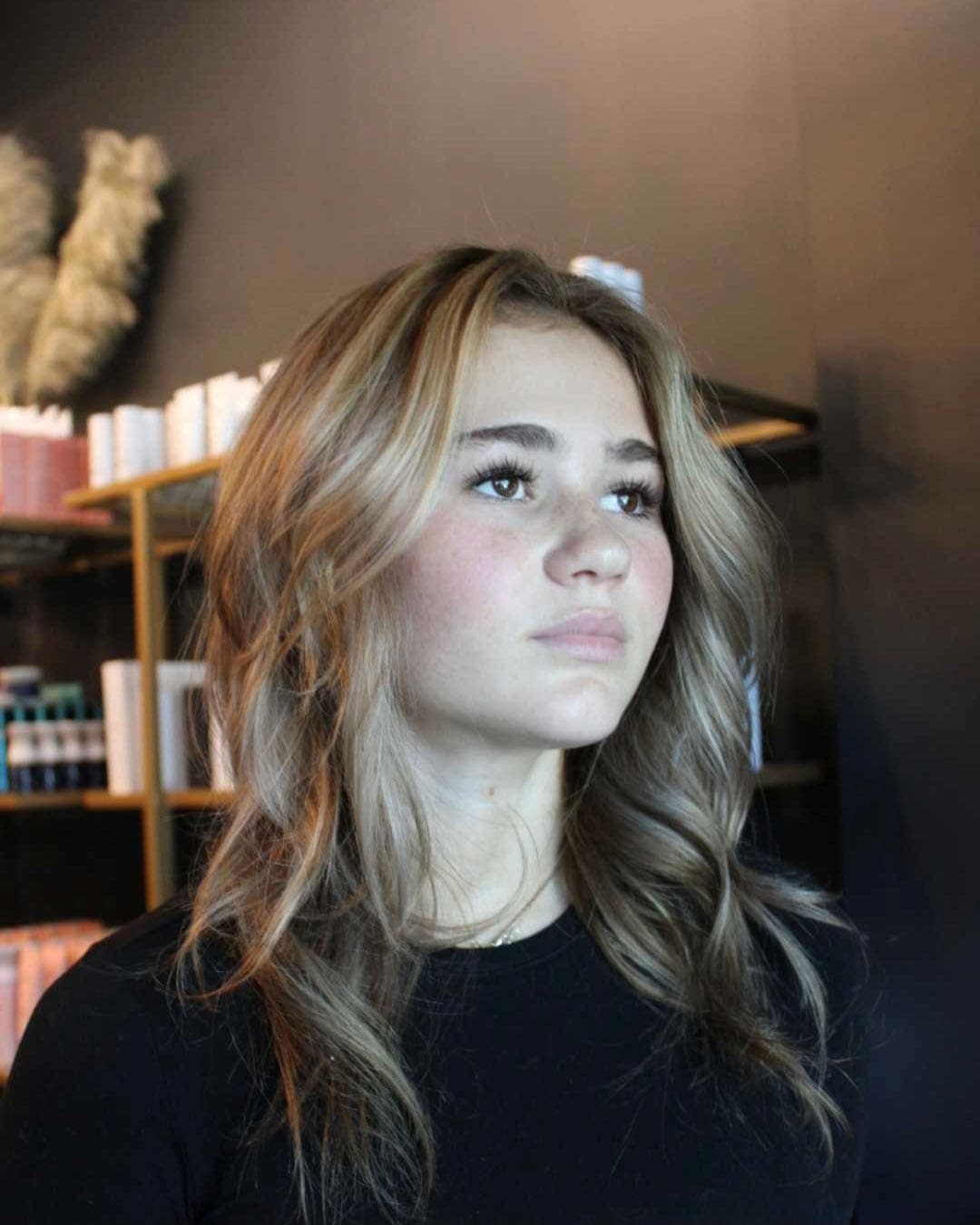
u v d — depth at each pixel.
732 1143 1.06
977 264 1.76
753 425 2.05
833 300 1.90
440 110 2.71
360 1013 1.01
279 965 1.01
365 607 1.00
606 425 1.04
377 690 1.01
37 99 3.75
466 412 1.00
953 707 1.77
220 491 1.15
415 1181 0.98
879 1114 1.80
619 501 1.09
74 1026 0.98
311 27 3.00
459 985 1.05
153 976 1.01
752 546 1.21
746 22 2.17
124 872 2.86
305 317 2.98
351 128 2.90
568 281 1.10
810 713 2.07
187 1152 0.97
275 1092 0.99
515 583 0.97
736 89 2.19
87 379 3.47
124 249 3.34
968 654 1.75
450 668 0.98
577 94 2.44
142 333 3.39
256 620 1.11
